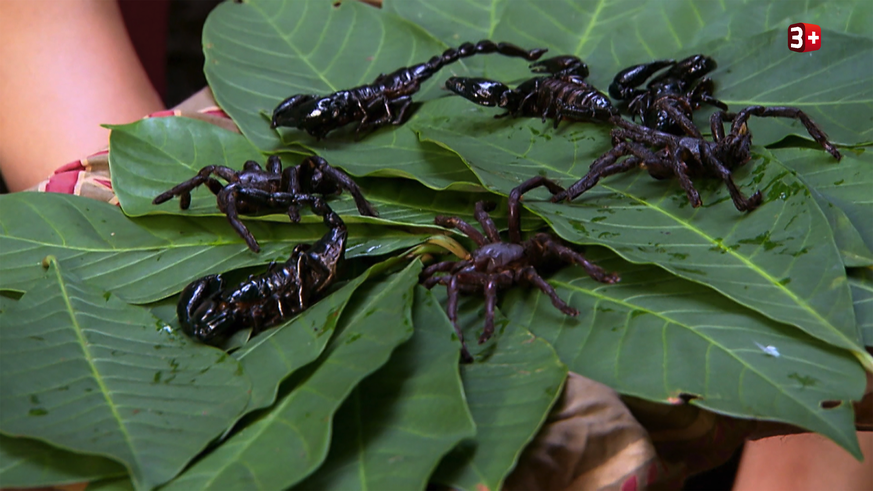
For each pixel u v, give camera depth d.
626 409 0.90
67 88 1.12
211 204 1.02
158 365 0.92
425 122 1.07
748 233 0.94
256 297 0.94
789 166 1.00
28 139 1.12
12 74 1.12
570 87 1.04
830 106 1.02
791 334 0.91
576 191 0.98
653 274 0.94
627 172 1.00
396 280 0.94
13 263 0.99
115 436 0.88
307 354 0.91
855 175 0.98
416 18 1.17
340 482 0.87
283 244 1.00
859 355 0.89
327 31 1.14
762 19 1.09
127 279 0.99
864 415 0.93
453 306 0.93
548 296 0.95
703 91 1.05
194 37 1.81
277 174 1.02
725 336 0.91
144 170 1.04
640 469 0.89
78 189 1.03
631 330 0.92
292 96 1.07
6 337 0.92
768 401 0.89
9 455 0.88
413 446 0.87
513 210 0.97
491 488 0.87
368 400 0.89
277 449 0.88
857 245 0.93
